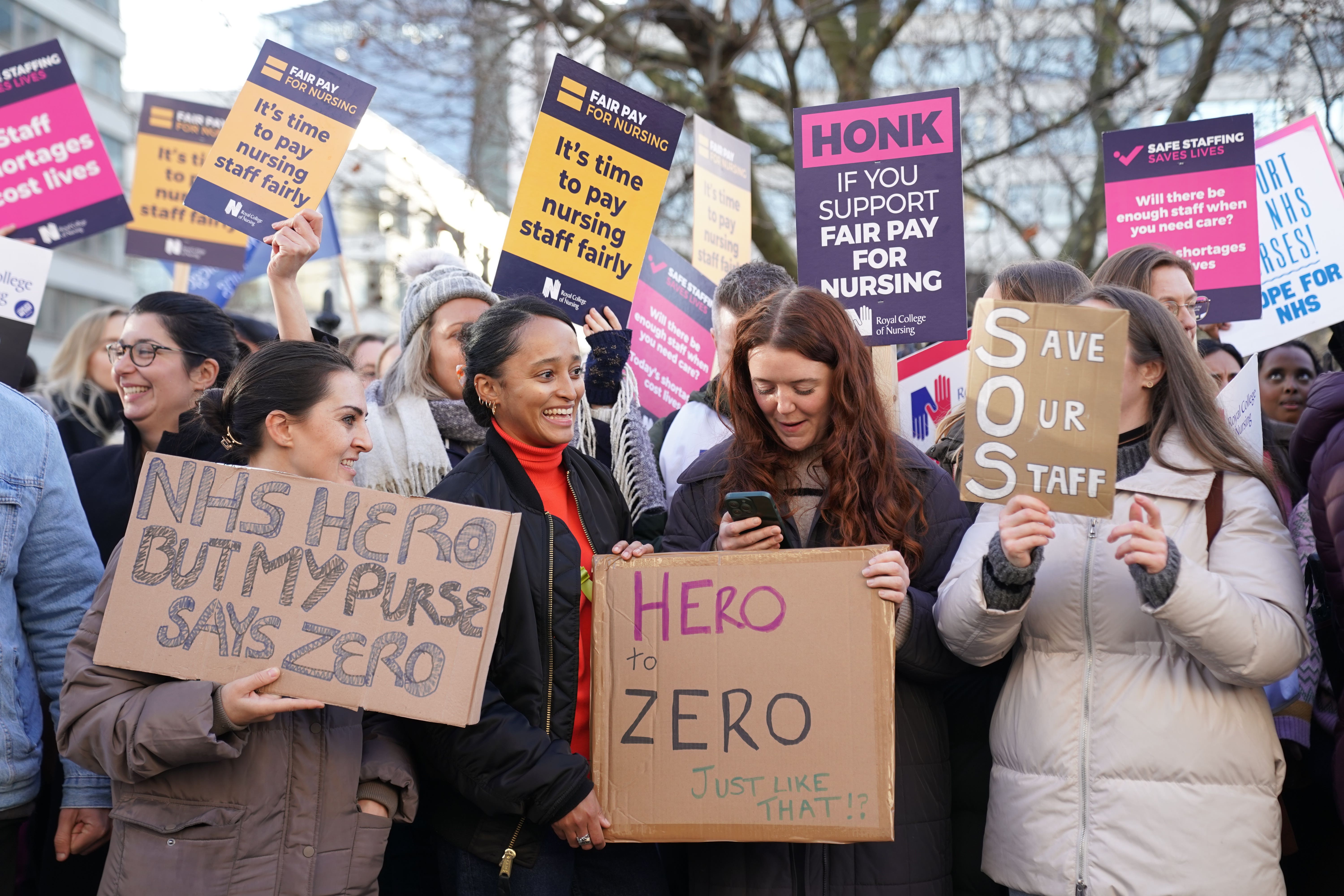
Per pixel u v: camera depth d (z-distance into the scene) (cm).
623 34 1045
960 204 346
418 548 233
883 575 243
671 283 455
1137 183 418
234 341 367
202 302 362
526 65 1155
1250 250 405
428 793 263
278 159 361
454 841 253
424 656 228
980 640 246
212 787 224
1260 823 236
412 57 1138
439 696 226
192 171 581
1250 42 1007
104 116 2473
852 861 252
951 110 348
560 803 238
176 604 229
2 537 258
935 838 260
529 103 1206
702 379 466
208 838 222
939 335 346
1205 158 411
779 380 265
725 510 261
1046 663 252
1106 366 234
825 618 244
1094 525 251
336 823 233
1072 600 249
